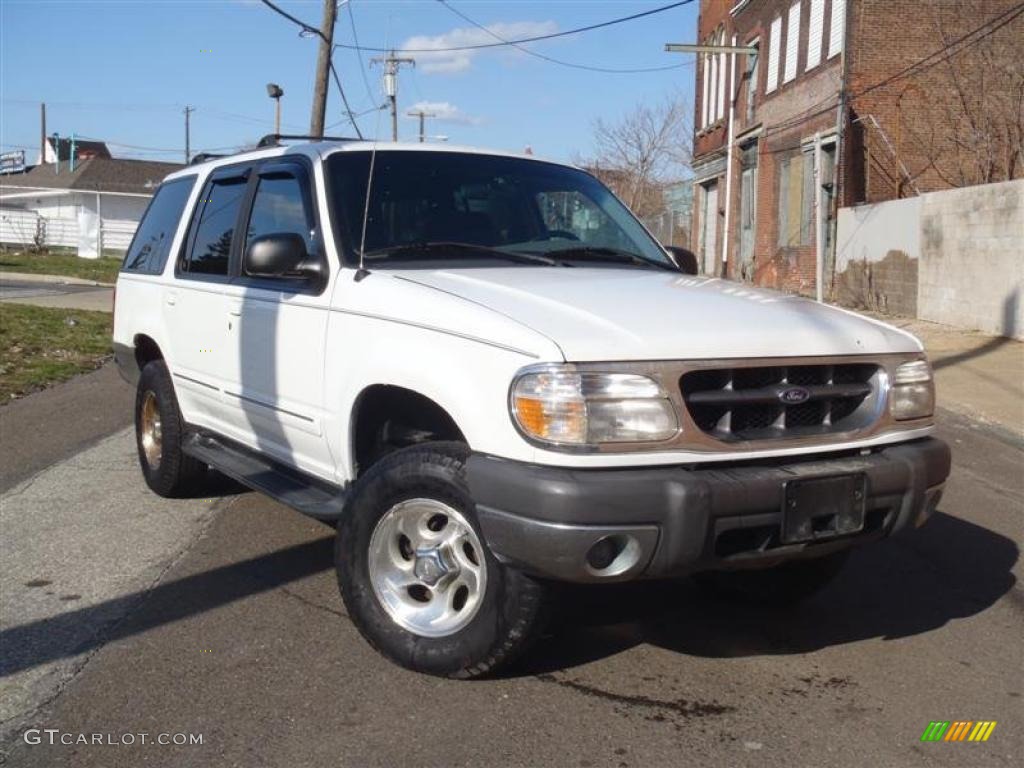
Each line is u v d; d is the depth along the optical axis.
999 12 21.67
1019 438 9.26
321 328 4.58
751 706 3.88
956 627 4.75
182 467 6.41
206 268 5.89
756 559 3.72
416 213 4.90
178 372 6.14
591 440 3.49
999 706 3.92
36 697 3.87
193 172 6.55
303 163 5.10
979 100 21.78
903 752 3.55
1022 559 5.80
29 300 21.39
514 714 3.76
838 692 4.02
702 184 36.47
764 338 3.82
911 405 4.15
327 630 4.51
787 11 26.56
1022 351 14.07
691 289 4.43
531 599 3.72
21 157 62.28
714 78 34.66
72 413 9.62
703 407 3.71
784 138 26.89
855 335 4.10
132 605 4.80
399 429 4.52
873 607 5.00
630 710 3.82
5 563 5.38
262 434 5.29
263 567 5.34
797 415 3.95
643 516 3.46
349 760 3.43
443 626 3.99
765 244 28.47
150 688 3.95
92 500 6.61
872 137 21.98
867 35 21.86
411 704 3.82
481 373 3.71
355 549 4.11
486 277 4.38
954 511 6.84
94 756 3.45
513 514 3.53
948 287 17.41
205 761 3.42
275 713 3.75
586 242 5.26
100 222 44.66
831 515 3.80
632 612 4.85
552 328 3.65
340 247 4.64
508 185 5.30
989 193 16.06
